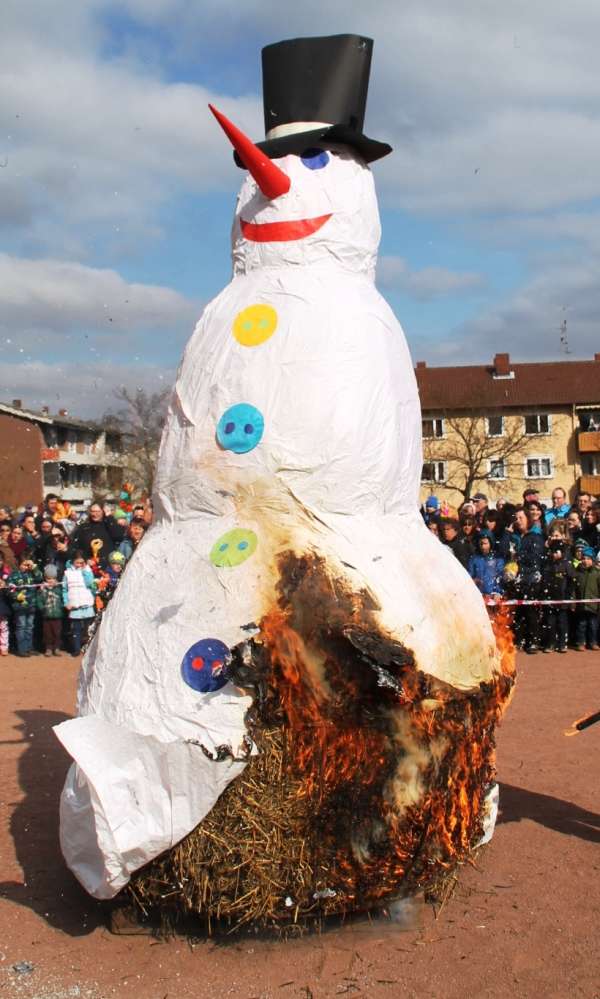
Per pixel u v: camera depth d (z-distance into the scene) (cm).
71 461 4422
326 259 550
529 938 476
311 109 566
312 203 552
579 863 569
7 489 3728
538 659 1252
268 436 501
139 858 452
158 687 470
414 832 473
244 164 557
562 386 5047
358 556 485
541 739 846
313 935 480
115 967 453
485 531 1284
